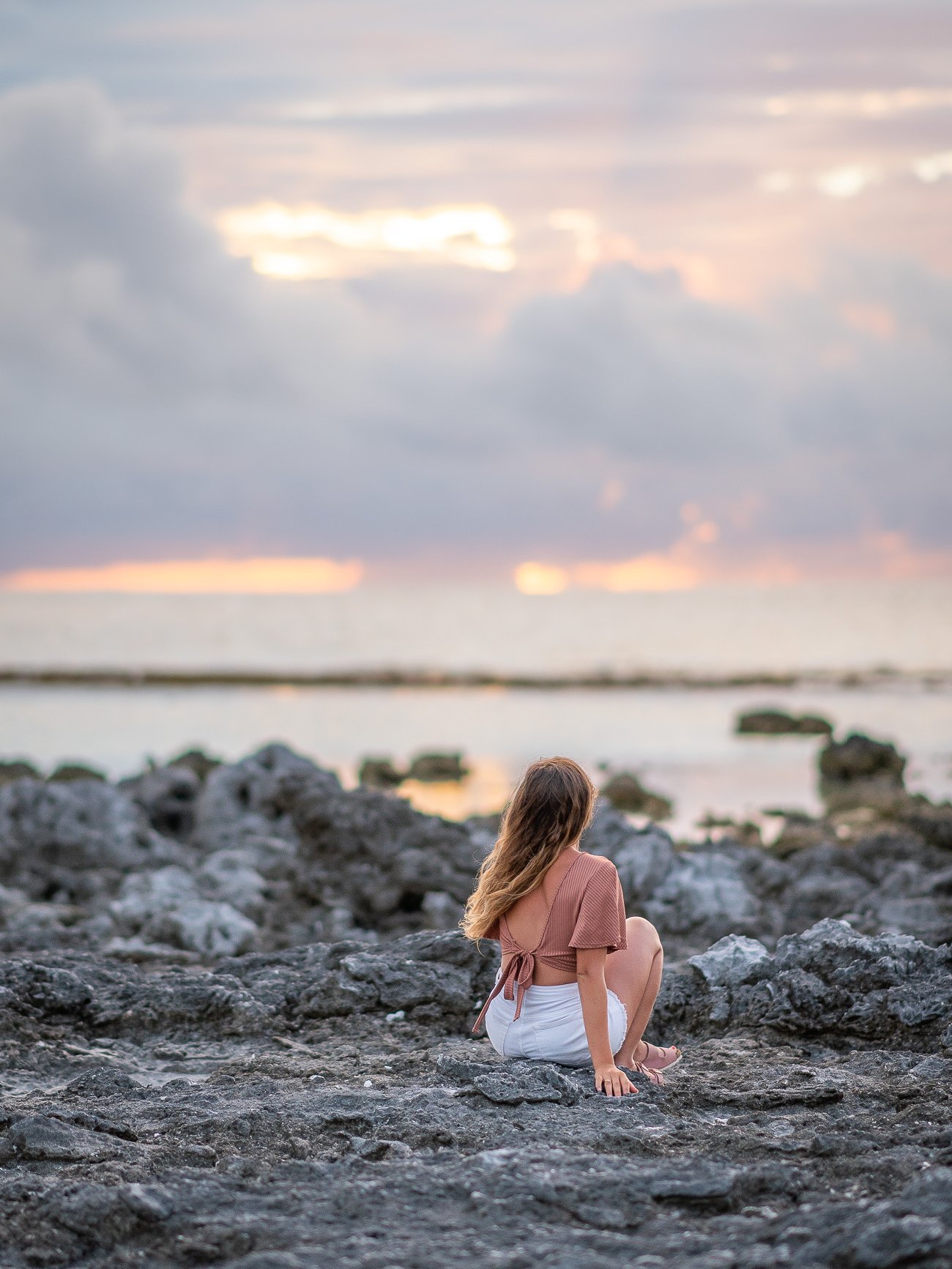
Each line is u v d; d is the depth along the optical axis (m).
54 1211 3.99
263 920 10.98
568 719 46.78
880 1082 5.56
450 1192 4.18
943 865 13.39
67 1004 7.08
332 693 60.78
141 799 17.25
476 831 12.13
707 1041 6.41
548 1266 3.61
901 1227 3.52
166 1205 4.07
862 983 6.43
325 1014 7.05
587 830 11.73
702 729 43.00
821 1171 4.34
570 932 5.21
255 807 15.64
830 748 29.59
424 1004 7.05
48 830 14.08
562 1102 5.05
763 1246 3.69
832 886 11.66
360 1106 5.23
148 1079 6.26
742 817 22.75
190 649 92.44
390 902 10.96
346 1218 4.00
